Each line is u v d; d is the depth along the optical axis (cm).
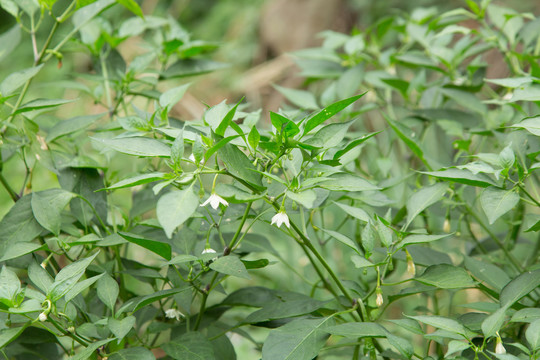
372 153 204
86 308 158
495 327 139
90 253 162
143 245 146
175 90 157
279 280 214
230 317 182
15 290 140
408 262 149
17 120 164
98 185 160
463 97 173
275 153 144
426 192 152
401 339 142
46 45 161
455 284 145
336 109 140
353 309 149
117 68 178
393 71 189
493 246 175
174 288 150
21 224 154
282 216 142
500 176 144
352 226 187
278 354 143
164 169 173
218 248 158
